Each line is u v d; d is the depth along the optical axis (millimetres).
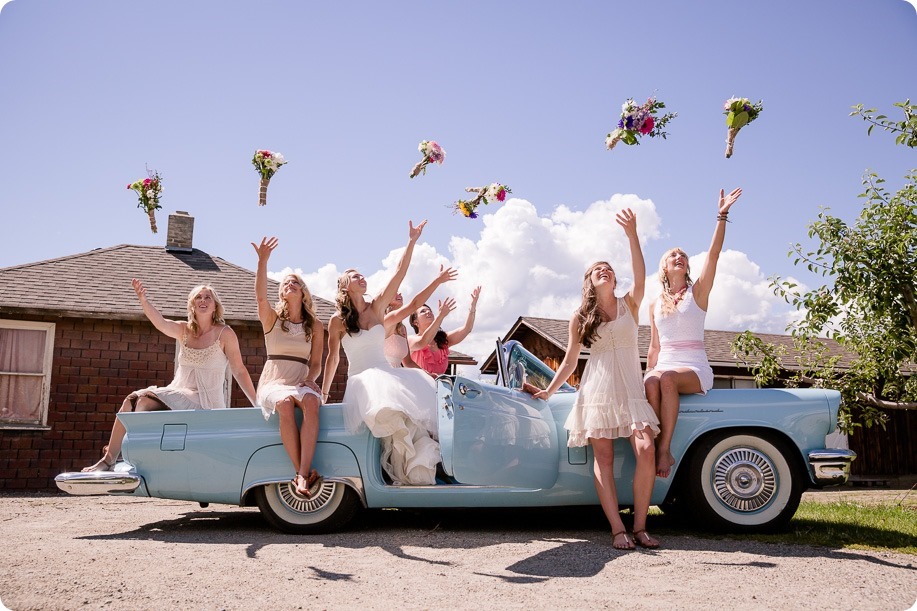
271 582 3406
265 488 4941
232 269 14266
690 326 4938
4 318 11039
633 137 4902
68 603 3002
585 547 4289
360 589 3273
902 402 8789
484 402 4660
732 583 3389
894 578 3500
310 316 5293
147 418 5012
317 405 4875
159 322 5531
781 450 4738
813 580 3449
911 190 7676
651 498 4750
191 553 4152
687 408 4777
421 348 6410
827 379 9078
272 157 5484
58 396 11172
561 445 4840
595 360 4676
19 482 10836
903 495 10953
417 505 4883
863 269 7770
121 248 14180
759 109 4750
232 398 11977
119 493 4891
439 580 3449
